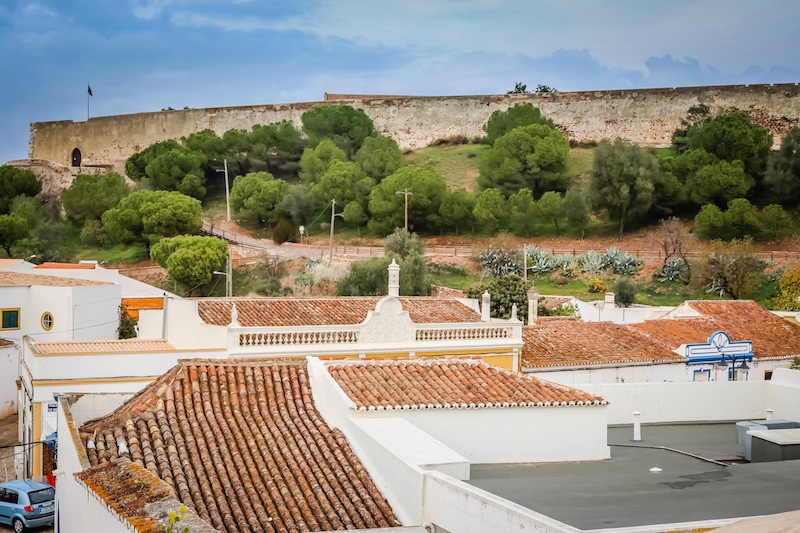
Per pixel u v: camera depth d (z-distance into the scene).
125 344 37.47
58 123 154.88
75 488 18.22
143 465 18.41
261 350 30.59
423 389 21.62
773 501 15.89
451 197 101.50
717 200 96.81
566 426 20.91
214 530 13.52
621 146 98.19
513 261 88.44
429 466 16.91
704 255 82.88
